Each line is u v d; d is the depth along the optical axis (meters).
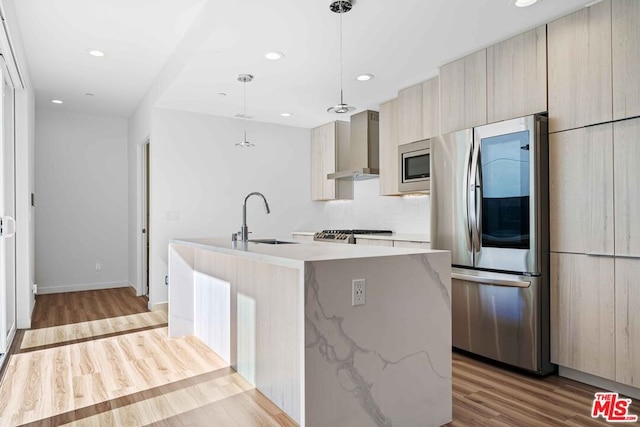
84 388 2.53
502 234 2.81
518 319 2.71
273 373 2.36
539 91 2.72
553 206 2.65
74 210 5.89
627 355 2.30
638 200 2.25
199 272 3.60
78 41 3.54
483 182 2.93
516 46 2.86
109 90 4.87
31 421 2.12
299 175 5.79
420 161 3.88
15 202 3.81
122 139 6.21
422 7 2.47
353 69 3.53
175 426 2.07
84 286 5.94
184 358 3.09
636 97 2.25
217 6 2.69
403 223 4.84
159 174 4.70
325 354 1.78
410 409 2.03
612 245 2.36
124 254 6.21
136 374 2.76
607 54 2.38
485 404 2.30
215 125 5.07
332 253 2.12
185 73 3.59
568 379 2.64
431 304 2.12
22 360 3.02
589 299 2.47
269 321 2.41
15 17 3.01
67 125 5.84
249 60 3.31
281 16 2.59
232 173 5.20
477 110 3.12
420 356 2.07
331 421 1.79
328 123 5.50
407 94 4.04
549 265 2.68
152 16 3.13
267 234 5.50
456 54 3.19
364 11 2.53
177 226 4.80
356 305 1.87
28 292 3.92
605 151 2.39
